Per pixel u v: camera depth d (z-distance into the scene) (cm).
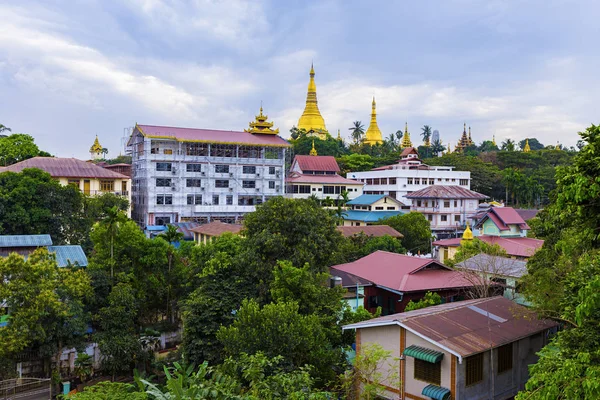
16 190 5122
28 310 2972
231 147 9550
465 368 2141
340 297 3119
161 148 8994
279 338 2256
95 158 16025
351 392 2188
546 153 14088
